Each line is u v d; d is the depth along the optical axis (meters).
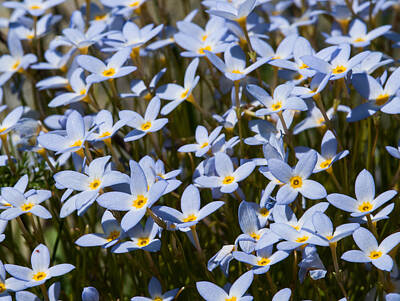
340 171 0.34
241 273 0.33
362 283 0.34
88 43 0.35
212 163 0.33
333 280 0.33
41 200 0.33
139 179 0.31
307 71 0.33
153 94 0.35
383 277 0.32
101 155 0.34
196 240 0.32
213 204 0.32
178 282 0.34
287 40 0.35
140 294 0.35
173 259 0.34
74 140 0.33
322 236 0.31
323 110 0.33
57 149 0.33
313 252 0.31
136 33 0.35
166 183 0.31
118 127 0.33
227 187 0.32
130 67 0.34
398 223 0.34
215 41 0.35
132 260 0.33
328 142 0.33
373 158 0.35
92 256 0.35
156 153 0.35
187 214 0.32
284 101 0.33
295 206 0.33
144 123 0.33
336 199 0.31
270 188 0.32
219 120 0.34
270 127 0.34
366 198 0.32
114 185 0.32
